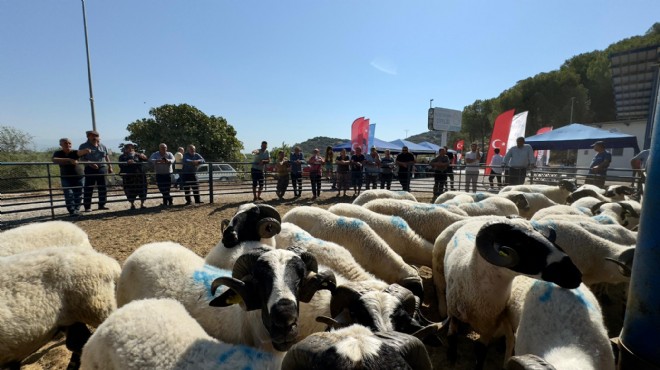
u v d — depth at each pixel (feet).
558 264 9.39
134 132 89.30
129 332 8.25
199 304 10.74
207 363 7.77
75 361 11.89
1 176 53.31
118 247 24.94
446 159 48.73
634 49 78.18
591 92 187.83
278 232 15.05
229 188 59.21
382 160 52.49
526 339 9.65
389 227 18.93
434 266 17.42
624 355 8.34
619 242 17.85
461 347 14.60
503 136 63.77
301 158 49.62
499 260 10.08
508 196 29.04
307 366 5.00
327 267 13.33
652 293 7.59
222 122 98.53
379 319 7.42
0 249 13.75
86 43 57.62
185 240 27.07
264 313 8.27
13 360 10.50
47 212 36.52
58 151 32.94
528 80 194.39
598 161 42.70
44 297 10.65
